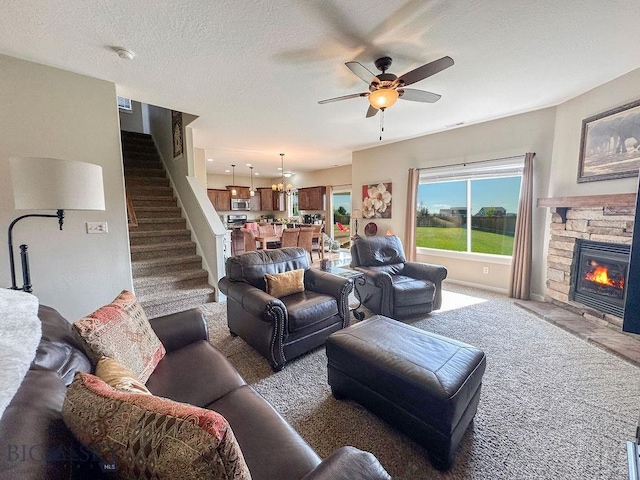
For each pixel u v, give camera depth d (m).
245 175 10.59
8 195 2.28
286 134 4.80
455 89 3.09
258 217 10.80
